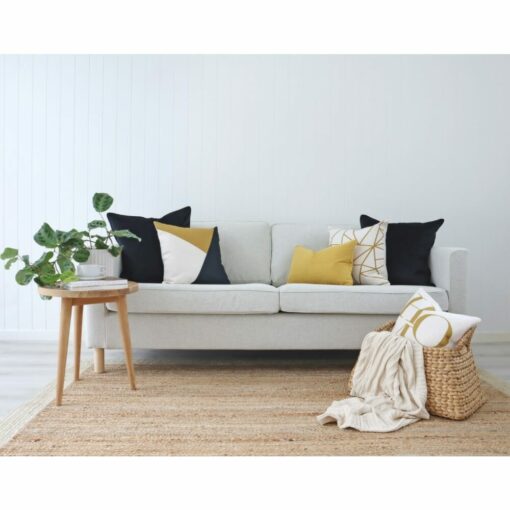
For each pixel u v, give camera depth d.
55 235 2.84
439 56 4.04
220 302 3.02
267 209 4.05
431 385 2.40
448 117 4.06
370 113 4.04
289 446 2.05
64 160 3.97
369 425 2.23
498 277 4.12
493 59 4.05
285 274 3.69
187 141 4.02
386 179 4.06
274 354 3.66
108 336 3.05
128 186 4.01
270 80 4.02
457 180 4.08
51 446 2.04
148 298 3.01
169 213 3.69
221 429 2.22
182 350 3.77
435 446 2.06
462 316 2.51
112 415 2.38
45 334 4.00
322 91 4.04
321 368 3.26
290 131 4.04
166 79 3.99
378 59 4.04
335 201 4.06
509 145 4.09
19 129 3.95
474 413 2.43
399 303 3.03
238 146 4.04
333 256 3.34
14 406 2.49
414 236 3.47
